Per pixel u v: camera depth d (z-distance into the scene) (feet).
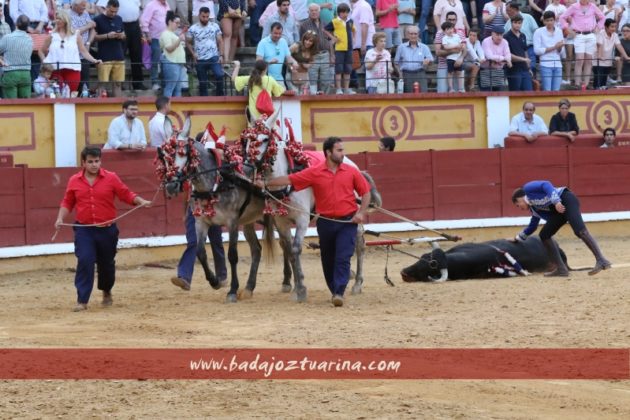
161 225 137.80
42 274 127.95
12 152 136.05
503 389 59.93
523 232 110.42
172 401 57.82
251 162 96.48
